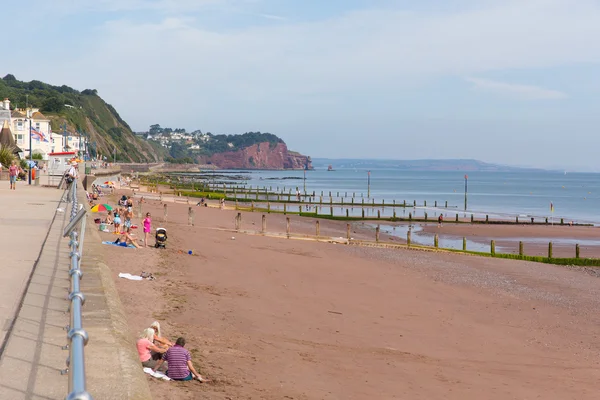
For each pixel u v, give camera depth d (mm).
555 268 42312
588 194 185250
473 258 44500
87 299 11156
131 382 7184
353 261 37312
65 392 6387
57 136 141000
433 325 22250
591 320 25734
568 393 15266
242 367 13391
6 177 59906
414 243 58031
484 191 198625
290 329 18609
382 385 13938
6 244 16938
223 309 19328
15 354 7527
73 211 16531
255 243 41594
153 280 21703
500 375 16469
